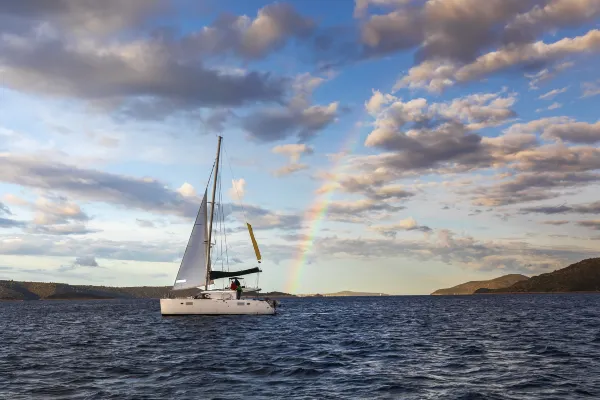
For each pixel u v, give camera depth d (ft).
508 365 75.82
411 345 103.96
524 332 133.28
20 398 54.19
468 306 373.61
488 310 291.58
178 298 172.04
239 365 76.89
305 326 156.87
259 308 177.27
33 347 107.04
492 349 95.61
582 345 101.19
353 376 66.85
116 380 64.90
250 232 183.93
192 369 73.31
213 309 172.76
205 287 178.40
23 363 81.35
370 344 106.01
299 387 59.67
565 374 67.46
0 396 55.31
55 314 300.40
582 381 62.39
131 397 54.44
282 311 289.12
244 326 150.00
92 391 57.77
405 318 210.18
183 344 107.24
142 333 136.67
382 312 274.16
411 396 54.65
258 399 53.31
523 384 60.75
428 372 69.87
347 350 95.71
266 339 116.26
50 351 98.99
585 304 400.47
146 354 91.61
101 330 154.40
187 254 178.40
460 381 62.95
